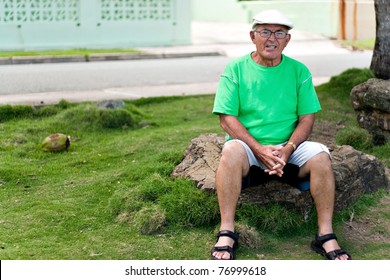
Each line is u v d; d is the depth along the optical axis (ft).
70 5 49.75
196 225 15.06
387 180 17.19
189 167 16.65
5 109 24.61
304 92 14.70
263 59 14.51
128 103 26.40
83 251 14.03
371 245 14.44
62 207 16.08
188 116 25.72
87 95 31.24
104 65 42.93
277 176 14.57
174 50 49.24
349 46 50.78
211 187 15.30
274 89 14.53
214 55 49.01
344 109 24.59
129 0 51.03
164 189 15.81
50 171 18.94
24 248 14.08
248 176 14.40
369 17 52.75
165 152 18.28
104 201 16.48
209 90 33.12
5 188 17.62
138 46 51.72
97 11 50.37
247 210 14.90
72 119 23.63
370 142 20.10
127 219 15.31
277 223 14.87
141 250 14.11
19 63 43.80
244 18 68.95
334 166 15.84
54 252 13.97
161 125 24.21
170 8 52.16
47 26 49.32
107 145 21.34
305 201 15.23
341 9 54.44
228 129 14.43
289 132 14.67
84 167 19.35
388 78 24.11
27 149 20.99
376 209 16.05
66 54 45.55
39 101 29.09
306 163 14.03
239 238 14.21
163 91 32.73
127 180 17.42
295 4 60.80
